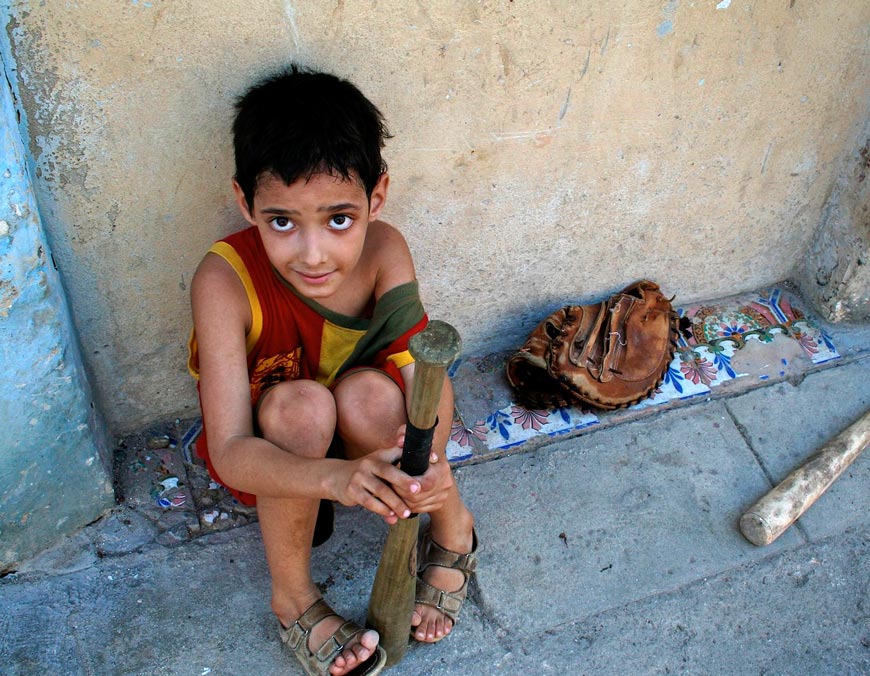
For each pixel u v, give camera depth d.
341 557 1.79
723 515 1.96
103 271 1.67
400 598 1.51
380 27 1.57
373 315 1.64
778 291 2.49
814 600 1.83
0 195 1.29
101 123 1.47
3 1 1.29
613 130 1.92
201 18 1.43
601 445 2.06
